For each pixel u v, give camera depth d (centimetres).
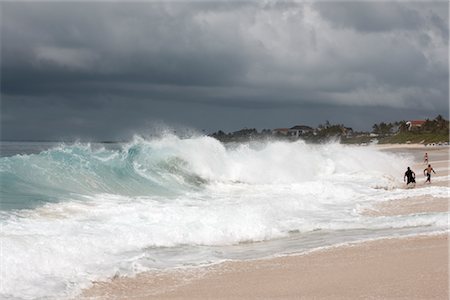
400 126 17975
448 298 805
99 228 1259
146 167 2336
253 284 943
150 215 1451
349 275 966
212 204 1744
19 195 1527
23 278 918
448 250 1127
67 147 2277
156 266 1070
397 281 905
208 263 1102
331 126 17900
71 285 919
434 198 2066
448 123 14512
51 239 1084
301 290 888
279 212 1680
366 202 2016
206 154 2602
